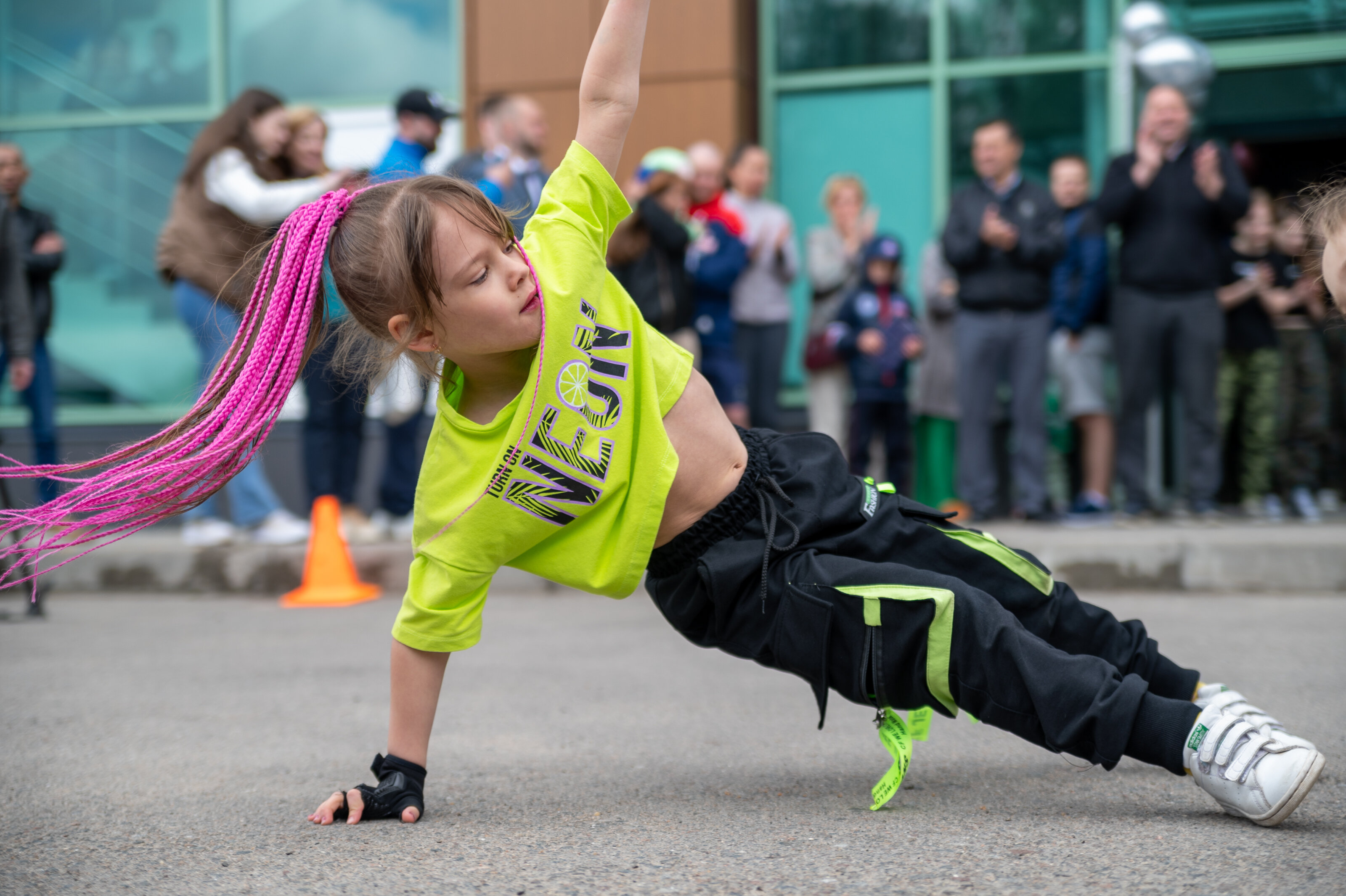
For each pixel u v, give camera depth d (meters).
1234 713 1.81
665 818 1.85
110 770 2.27
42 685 3.20
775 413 5.77
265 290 1.83
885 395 5.41
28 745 2.49
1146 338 5.05
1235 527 5.03
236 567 5.28
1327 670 3.01
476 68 6.70
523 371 1.82
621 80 1.90
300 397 6.48
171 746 2.47
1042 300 5.13
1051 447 5.85
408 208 1.69
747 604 1.84
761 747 2.38
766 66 6.90
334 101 7.15
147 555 5.35
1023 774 2.11
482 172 4.73
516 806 1.94
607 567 1.84
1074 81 6.59
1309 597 4.40
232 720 2.73
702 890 1.48
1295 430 5.45
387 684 3.15
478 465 1.80
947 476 5.66
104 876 1.61
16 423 7.06
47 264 5.30
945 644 1.75
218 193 4.88
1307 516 5.38
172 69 7.21
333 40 7.14
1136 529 4.98
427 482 1.85
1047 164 6.63
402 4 7.06
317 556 4.94
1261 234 5.40
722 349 5.35
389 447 5.59
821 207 6.87
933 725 2.55
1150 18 5.76
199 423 1.83
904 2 6.76
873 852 1.63
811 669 1.82
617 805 1.94
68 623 4.43
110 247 7.11
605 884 1.52
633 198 5.12
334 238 1.79
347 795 1.87
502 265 1.70
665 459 1.82
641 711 2.75
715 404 1.92
